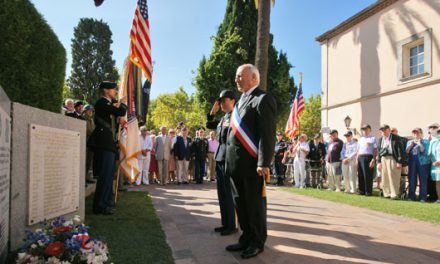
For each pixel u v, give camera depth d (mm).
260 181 3406
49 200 3574
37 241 2480
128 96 6734
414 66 13938
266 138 3262
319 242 3947
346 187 10367
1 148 2506
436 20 12742
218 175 4453
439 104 12508
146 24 6961
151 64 6910
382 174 8984
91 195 7242
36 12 3973
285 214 5828
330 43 18516
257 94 3475
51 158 3619
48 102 4199
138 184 11695
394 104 14398
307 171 12367
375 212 6098
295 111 13547
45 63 4098
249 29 22797
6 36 3488
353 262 3232
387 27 14797
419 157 8523
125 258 3154
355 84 16578
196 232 4352
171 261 3119
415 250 3645
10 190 2928
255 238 3432
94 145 5141
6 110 2723
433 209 6434
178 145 11953
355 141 10281
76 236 2469
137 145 6406
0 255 2475
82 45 37844
